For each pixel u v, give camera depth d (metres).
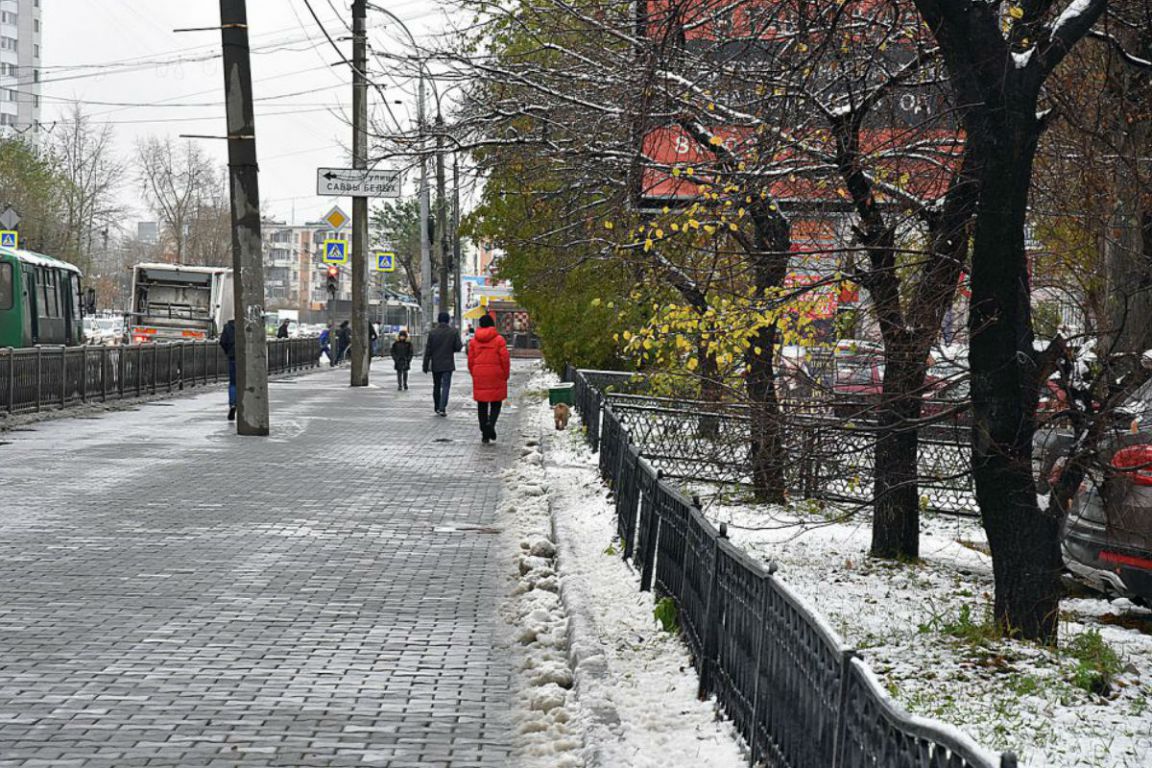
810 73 10.02
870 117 10.66
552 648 8.62
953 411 9.28
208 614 9.43
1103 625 9.91
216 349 40.44
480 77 13.81
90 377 29.55
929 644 8.69
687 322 10.66
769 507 13.97
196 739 6.61
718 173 10.63
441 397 29.02
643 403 16.77
